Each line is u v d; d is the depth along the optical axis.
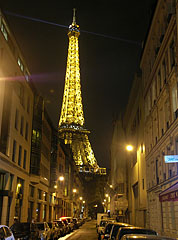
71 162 91.56
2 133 31.61
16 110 37.03
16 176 35.94
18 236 19.59
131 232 14.55
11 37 35.78
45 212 55.78
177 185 18.17
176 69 22.88
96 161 184.88
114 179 83.31
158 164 29.72
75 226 55.97
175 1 23.64
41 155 49.50
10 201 33.97
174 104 24.02
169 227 25.22
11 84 33.75
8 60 33.12
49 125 58.97
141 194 41.19
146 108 36.47
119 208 57.50
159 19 29.62
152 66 33.28
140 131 41.56
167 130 25.06
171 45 25.12
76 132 188.62
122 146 66.50
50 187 59.22
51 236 27.97
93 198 172.62
